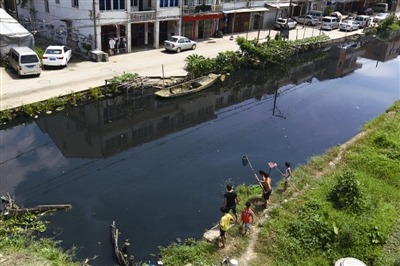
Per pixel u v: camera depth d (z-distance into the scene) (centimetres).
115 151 1686
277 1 4744
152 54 3055
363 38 4919
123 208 1275
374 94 2750
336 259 1002
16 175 1431
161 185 1425
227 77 2880
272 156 1709
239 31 4406
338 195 1255
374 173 1483
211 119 2122
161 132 1917
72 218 1204
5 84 2128
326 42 4241
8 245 1026
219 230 1146
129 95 2319
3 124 1797
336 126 2116
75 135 1812
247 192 1369
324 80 3044
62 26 3044
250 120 2133
